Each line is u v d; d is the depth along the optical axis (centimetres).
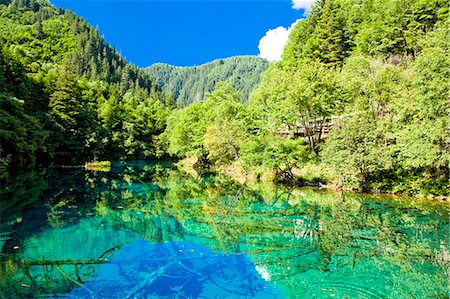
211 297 811
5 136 2895
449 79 1712
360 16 4634
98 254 1077
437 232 1309
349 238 1247
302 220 1509
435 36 2002
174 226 1410
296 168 2847
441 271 952
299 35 5003
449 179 1914
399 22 3728
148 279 895
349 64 2736
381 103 2352
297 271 956
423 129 1791
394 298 799
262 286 873
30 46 10831
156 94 11306
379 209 1711
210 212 1680
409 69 2367
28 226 1400
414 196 2022
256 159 2773
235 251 1112
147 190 2444
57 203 1883
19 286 840
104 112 5984
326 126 3238
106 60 12538
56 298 787
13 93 3878
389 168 2112
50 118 4338
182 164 5172
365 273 946
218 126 3666
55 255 1066
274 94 3234
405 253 1084
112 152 5891
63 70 5416
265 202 1953
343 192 2230
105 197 2112
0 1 12644
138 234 1298
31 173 3197
